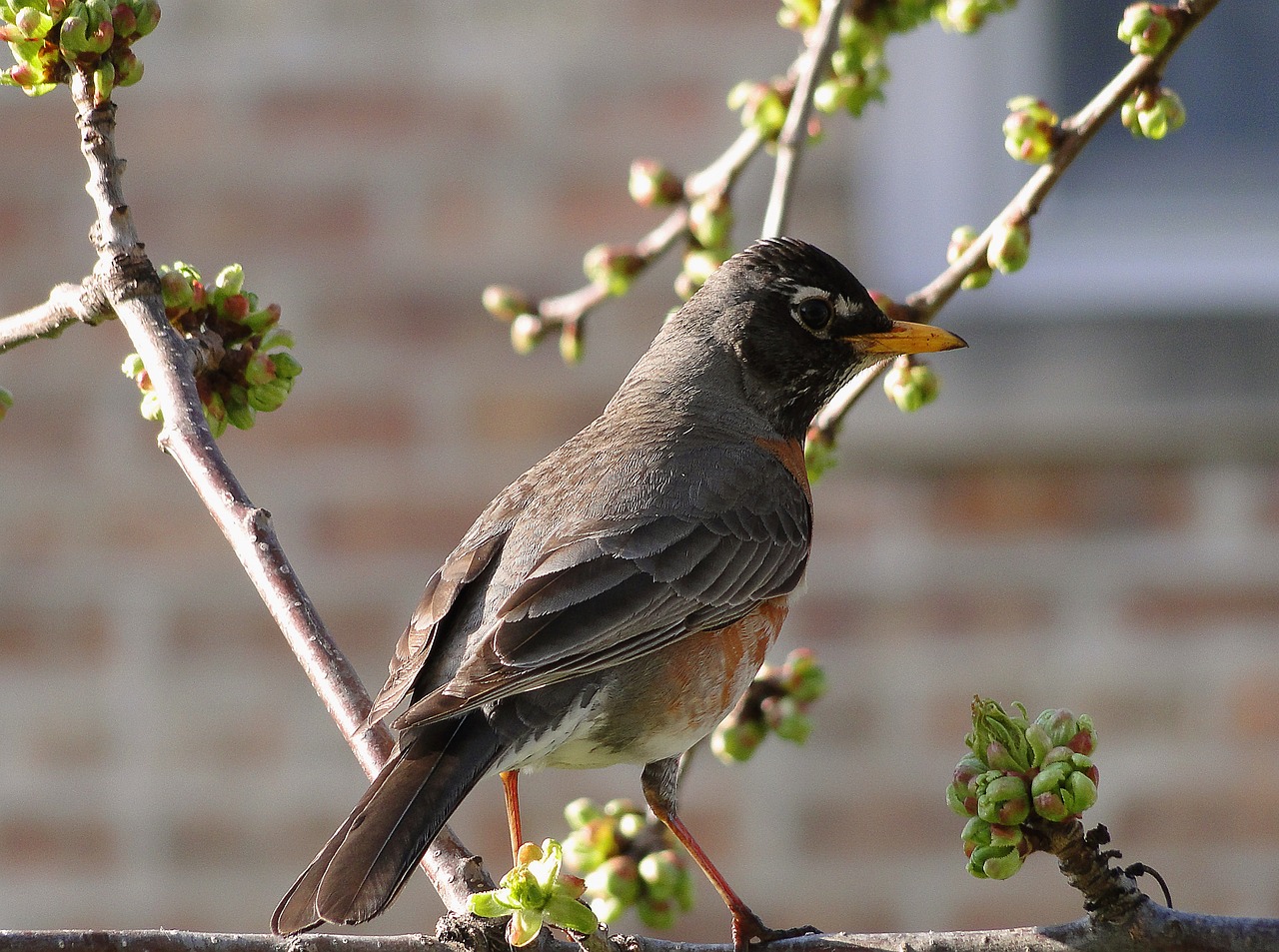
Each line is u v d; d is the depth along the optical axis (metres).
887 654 11.60
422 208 11.98
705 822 11.58
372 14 12.05
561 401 11.81
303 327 11.93
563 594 6.63
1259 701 11.41
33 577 11.73
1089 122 6.83
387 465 11.80
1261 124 12.29
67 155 11.95
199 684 11.68
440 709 5.89
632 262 8.25
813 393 7.96
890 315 7.50
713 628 7.04
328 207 12.02
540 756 6.54
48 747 11.71
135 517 11.76
